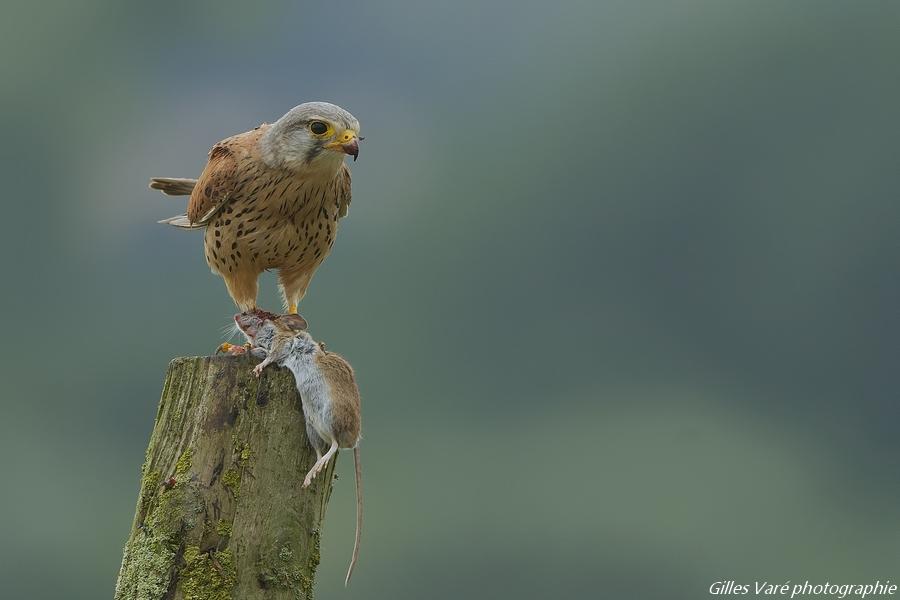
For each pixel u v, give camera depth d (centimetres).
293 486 796
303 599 780
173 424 799
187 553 766
